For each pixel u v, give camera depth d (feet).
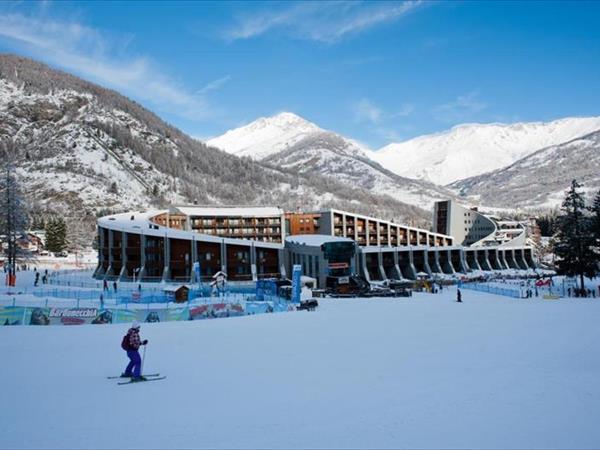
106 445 34.65
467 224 613.11
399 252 417.28
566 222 264.31
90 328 109.81
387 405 43.45
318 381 53.06
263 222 455.63
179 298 176.86
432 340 81.97
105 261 333.21
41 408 44.04
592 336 83.97
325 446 33.94
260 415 41.19
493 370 57.00
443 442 34.40
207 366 62.18
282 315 134.72
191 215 436.76
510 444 33.96
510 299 200.23
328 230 469.98
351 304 177.06
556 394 46.29
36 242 538.06
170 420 40.16
